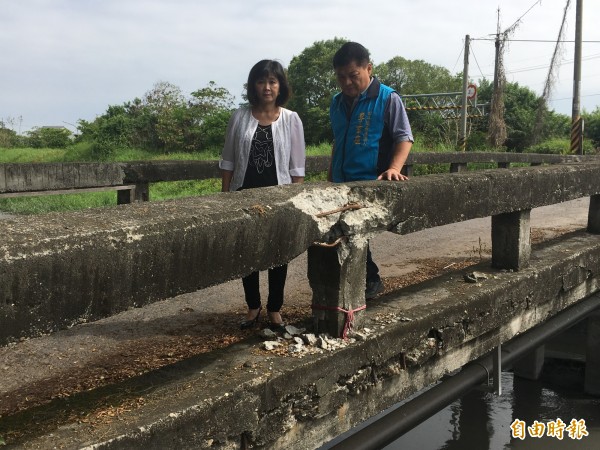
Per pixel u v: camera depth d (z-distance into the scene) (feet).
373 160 11.80
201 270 6.86
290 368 7.81
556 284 14.12
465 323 11.16
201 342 10.82
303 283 15.70
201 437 6.77
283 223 7.84
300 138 11.49
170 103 84.58
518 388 19.53
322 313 9.17
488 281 12.46
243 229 7.27
